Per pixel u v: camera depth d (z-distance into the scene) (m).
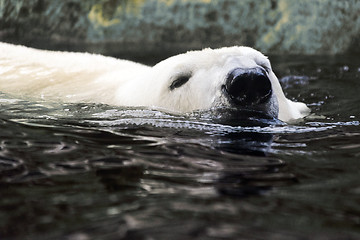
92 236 6.31
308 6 27.59
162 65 14.59
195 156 9.84
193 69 13.55
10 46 20.30
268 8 27.92
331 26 27.61
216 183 8.30
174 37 28.30
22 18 28.86
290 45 27.39
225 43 27.92
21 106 14.65
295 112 14.62
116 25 28.47
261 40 27.69
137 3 28.64
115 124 12.55
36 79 17.48
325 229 6.50
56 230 6.51
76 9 28.69
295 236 6.26
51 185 8.20
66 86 16.80
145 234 6.34
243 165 9.33
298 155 10.01
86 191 7.92
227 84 12.04
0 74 17.88
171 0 28.47
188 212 7.05
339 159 9.73
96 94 15.89
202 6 28.19
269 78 13.04
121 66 18.80
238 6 28.05
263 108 12.25
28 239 6.28
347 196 7.70
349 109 15.55
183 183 8.33
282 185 8.22
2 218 6.91
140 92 14.79
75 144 10.70
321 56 26.23
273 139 11.16
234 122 12.06
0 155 9.81
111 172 8.86
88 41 28.36
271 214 7.00
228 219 6.80
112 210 7.15
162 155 9.90
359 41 28.17
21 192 7.88
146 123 12.51
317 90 18.84
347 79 20.70
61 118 13.26
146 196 7.70
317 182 8.38
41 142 10.84
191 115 12.88
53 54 20.03
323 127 12.59
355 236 6.29
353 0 28.25
